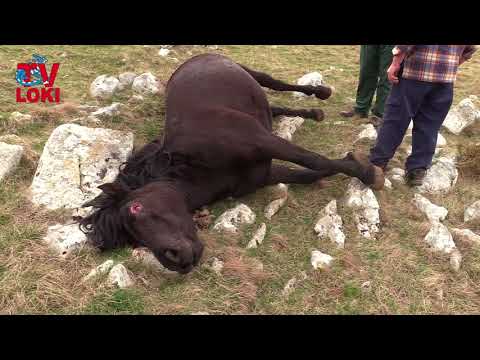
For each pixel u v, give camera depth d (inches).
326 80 159.9
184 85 109.9
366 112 135.0
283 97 149.0
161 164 95.8
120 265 79.7
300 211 100.2
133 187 93.0
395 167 113.2
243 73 118.6
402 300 79.6
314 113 131.2
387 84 126.0
